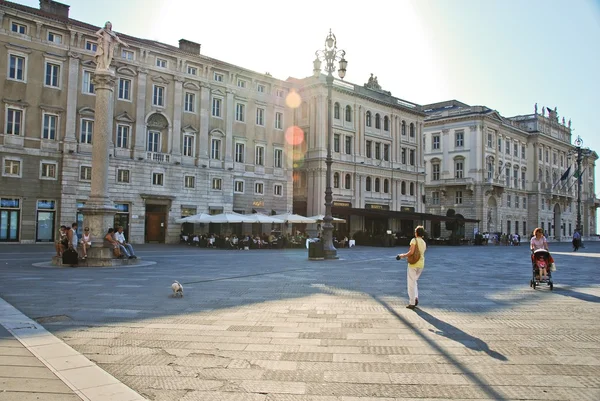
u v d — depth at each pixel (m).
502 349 7.34
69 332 8.13
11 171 36.16
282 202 52.81
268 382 5.80
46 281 14.87
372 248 46.50
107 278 15.91
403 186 66.31
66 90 38.47
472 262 27.67
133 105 41.88
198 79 45.84
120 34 41.47
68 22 38.34
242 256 29.75
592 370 6.33
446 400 5.28
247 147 49.84
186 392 5.45
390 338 7.98
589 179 111.06
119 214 40.94
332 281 16.25
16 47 36.22
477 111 74.19
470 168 74.25
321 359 6.75
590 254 41.03
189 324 8.86
